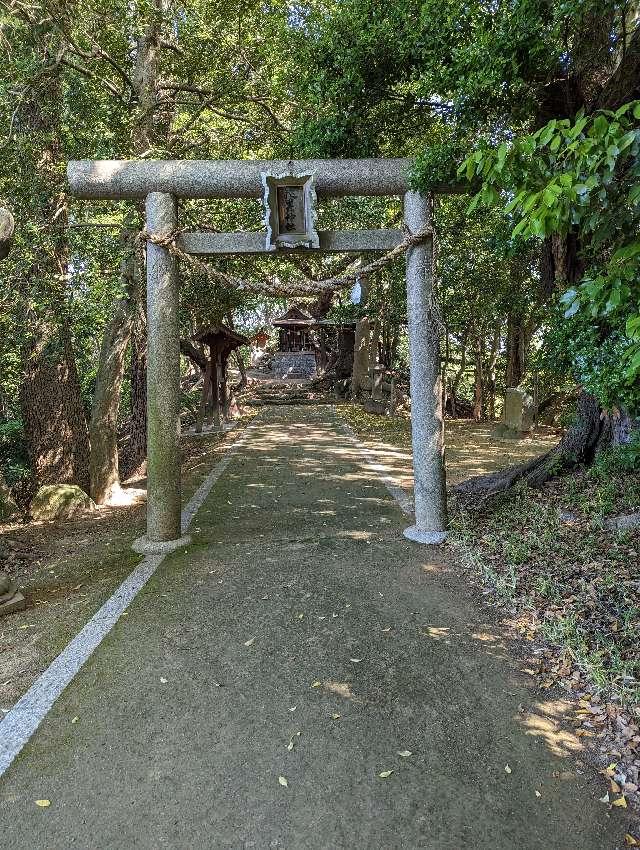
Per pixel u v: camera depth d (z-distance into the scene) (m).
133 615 3.28
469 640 2.89
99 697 2.47
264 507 5.70
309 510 5.53
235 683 2.56
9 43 5.35
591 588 3.29
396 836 1.72
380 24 3.75
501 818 1.78
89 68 6.26
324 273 13.04
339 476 7.13
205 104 7.00
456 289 8.39
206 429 12.19
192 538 4.71
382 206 7.63
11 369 7.71
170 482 4.55
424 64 3.85
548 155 1.95
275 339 30.70
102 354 6.63
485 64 3.17
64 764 2.06
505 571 3.69
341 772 1.99
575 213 1.85
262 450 9.38
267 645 2.89
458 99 3.39
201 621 3.18
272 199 4.30
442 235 7.48
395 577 3.74
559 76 3.79
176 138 7.64
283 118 7.22
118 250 5.75
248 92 6.98
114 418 6.74
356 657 2.75
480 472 7.07
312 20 5.27
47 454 6.70
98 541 4.89
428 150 3.87
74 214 6.55
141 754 2.11
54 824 1.79
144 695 2.48
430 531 4.52
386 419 13.36
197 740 2.18
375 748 2.11
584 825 1.75
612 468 4.99
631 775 1.94
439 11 3.41
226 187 4.40
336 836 1.72
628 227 1.95
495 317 10.27
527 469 5.73
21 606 3.46
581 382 4.43
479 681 2.53
